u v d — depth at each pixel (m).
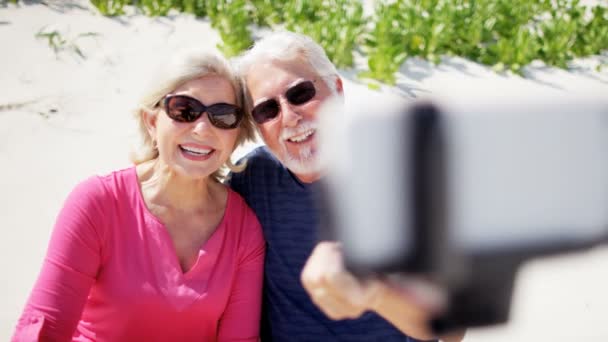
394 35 6.81
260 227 2.23
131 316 2.01
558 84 6.64
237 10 6.94
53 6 7.32
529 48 7.06
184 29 7.21
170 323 2.03
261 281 2.22
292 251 2.16
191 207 2.13
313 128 2.17
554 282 3.78
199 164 2.03
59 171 4.46
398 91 6.06
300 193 2.15
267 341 2.31
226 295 2.10
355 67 6.61
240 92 2.21
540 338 3.27
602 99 0.34
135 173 2.14
